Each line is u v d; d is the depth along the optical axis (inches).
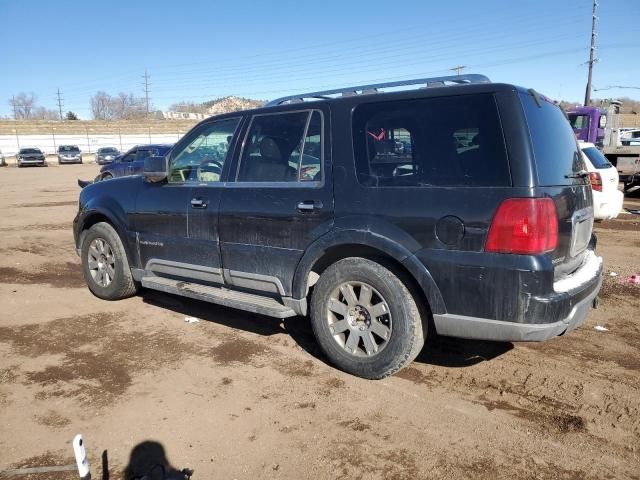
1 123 2822.3
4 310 216.7
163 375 155.3
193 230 182.9
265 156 168.6
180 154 195.5
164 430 126.6
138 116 4195.4
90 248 227.5
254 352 171.2
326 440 121.9
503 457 115.3
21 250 344.8
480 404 137.1
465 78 144.0
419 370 156.6
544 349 172.1
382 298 142.7
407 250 135.4
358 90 159.3
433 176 134.2
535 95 136.9
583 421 128.8
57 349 175.5
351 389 145.3
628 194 615.8
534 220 121.9
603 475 109.3
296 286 157.8
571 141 157.8
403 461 114.2
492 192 125.6
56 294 239.0
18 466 113.4
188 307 218.2
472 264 127.3
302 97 172.9
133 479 107.0
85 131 2583.7
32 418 132.3
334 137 151.2
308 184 155.1
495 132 127.4
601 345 175.3
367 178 143.9
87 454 117.5
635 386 146.3
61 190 829.8
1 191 808.9
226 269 175.5
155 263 198.5
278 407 136.4
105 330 192.5
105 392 145.3
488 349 171.8
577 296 131.2
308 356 167.5
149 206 197.5
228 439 122.7
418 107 138.9
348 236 143.9
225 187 175.2
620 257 301.4
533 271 121.5
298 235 155.6
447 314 132.6
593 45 1786.4
